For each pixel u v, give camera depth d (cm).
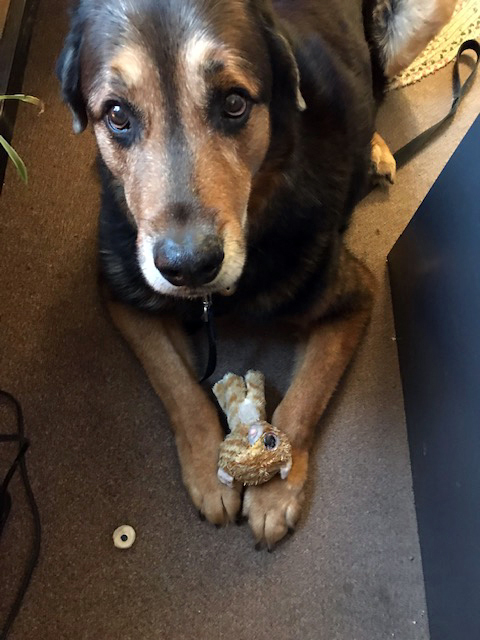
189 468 56
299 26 59
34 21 86
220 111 42
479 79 85
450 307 54
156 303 59
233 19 42
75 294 68
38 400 62
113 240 57
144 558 56
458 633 47
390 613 54
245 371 65
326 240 57
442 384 55
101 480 59
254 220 53
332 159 58
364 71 67
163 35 40
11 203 73
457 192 54
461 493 49
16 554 55
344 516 58
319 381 59
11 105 76
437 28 74
